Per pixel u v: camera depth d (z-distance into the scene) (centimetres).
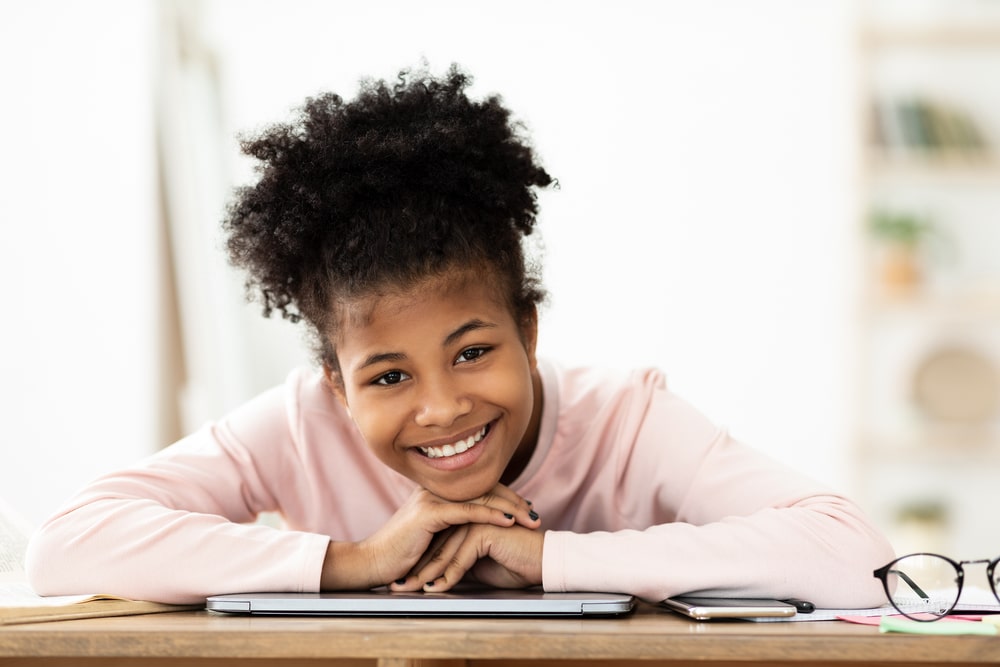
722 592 93
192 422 259
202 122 306
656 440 117
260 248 108
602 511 121
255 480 122
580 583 94
